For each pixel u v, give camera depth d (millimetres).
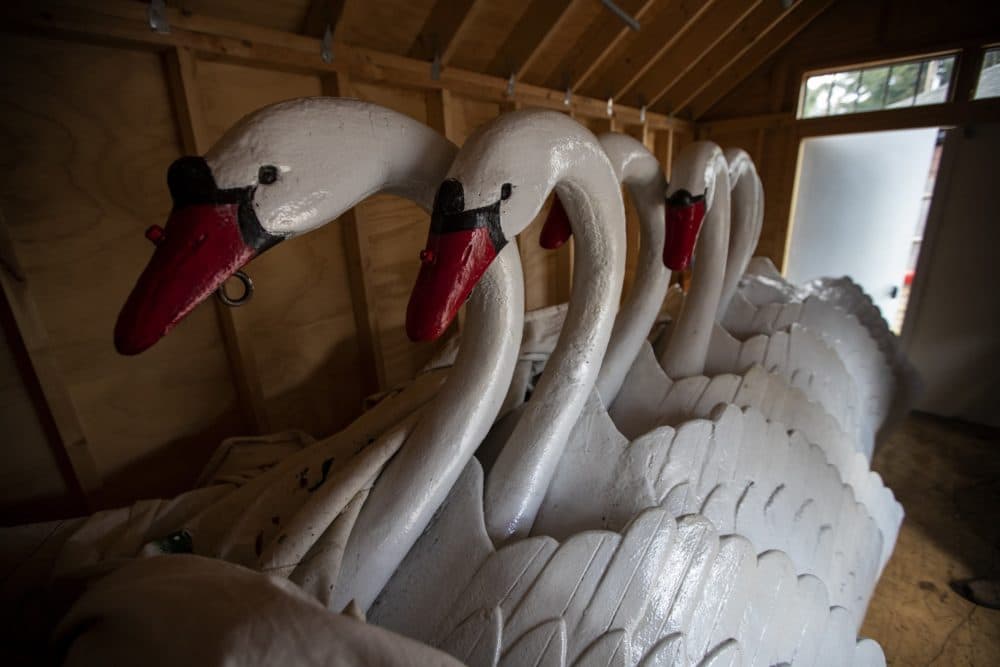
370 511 546
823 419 1099
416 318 449
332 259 1321
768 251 2748
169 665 283
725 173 918
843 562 911
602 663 479
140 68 887
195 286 353
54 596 538
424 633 522
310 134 395
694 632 533
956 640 1207
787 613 649
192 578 339
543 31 1420
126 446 1021
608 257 669
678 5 1730
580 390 667
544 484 643
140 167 922
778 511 792
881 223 2559
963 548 1499
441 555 567
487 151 464
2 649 522
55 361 857
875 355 1572
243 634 278
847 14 2230
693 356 1029
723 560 573
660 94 2225
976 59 1920
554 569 511
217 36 905
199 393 1122
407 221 1476
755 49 2340
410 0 1169
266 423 1207
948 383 2293
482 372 602
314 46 1044
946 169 2098
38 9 704
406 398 769
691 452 706
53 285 865
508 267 598
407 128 482
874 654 846
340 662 280
